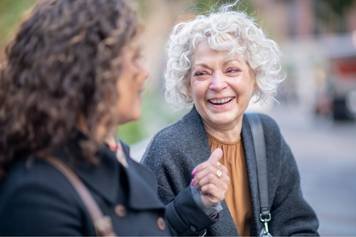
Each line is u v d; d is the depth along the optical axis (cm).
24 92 173
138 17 187
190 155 278
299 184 309
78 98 171
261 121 298
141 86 194
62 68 171
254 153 288
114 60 175
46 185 170
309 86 4591
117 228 184
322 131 2711
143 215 195
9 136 176
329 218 888
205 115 283
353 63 2911
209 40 275
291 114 4369
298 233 299
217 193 239
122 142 229
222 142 290
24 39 178
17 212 167
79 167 180
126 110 191
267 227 285
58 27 174
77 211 173
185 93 295
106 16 178
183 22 291
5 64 181
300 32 4894
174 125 289
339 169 1478
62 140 172
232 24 276
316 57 3534
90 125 174
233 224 275
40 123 173
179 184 275
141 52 188
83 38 173
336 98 2945
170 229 247
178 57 288
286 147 307
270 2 4847
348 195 1098
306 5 4850
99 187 182
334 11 3173
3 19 765
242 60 280
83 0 180
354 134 2514
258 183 285
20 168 175
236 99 282
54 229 167
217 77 277
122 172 194
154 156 279
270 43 289
